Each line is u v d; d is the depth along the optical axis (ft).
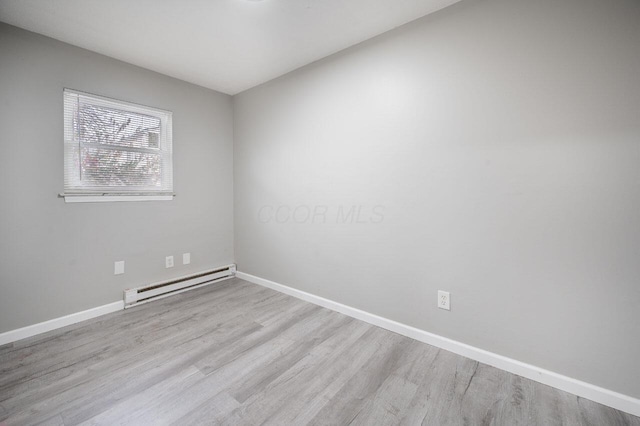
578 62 4.63
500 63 5.33
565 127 4.78
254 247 10.68
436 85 6.11
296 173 9.07
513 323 5.41
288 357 5.91
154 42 7.22
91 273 7.78
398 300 6.97
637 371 4.36
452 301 6.13
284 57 8.07
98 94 7.73
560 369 4.97
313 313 8.09
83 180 7.63
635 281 4.34
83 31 6.70
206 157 10.43
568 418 4.33
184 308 8.36
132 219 8.57
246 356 5.93
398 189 6.82
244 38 7.06
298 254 9.19
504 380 5.19
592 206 4.61
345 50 7.59
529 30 5.02
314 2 5.71
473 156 5.71
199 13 6.05
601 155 4.51
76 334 6.81
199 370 5.45
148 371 5.41
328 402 4.65
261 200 10.31
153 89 8.87
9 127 6.43
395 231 6.93
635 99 4.24
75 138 7.43
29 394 4.76
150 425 4.16
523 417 4.34
